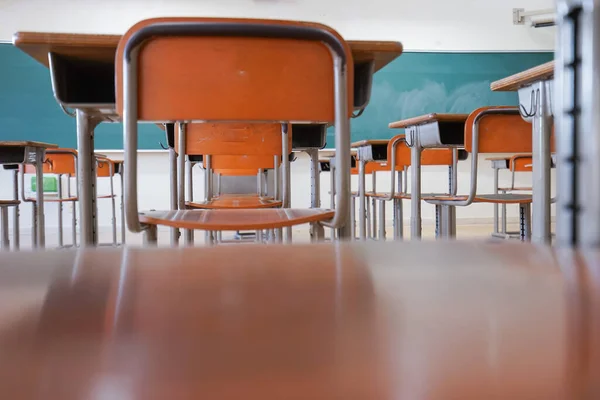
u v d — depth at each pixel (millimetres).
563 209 432
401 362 216
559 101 443
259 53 995
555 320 282
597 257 407
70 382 200
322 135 2725
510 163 4395
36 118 5309
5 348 243
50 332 270
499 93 5973
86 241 1478
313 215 1136
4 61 5242
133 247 630
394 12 5883
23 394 186
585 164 408
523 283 384
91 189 1489
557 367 208
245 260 513
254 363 219
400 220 3479
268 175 5109
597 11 399
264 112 1015
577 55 416
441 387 189
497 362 215
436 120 2268
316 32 970
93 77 1337
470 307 317
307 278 420
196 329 275
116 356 229
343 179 1053
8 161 2750
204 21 930
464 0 5945
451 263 483
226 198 3000
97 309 317
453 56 5938
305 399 179
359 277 420
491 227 5758
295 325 279
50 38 1129
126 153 994
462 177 6129
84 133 1455
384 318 292
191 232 2375
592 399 175
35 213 3373
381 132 5840
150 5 5496
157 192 5699
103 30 5430
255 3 5676
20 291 379
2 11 5254
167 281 412
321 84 1026
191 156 3123
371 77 1313
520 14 5980
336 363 219
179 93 993
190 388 193
